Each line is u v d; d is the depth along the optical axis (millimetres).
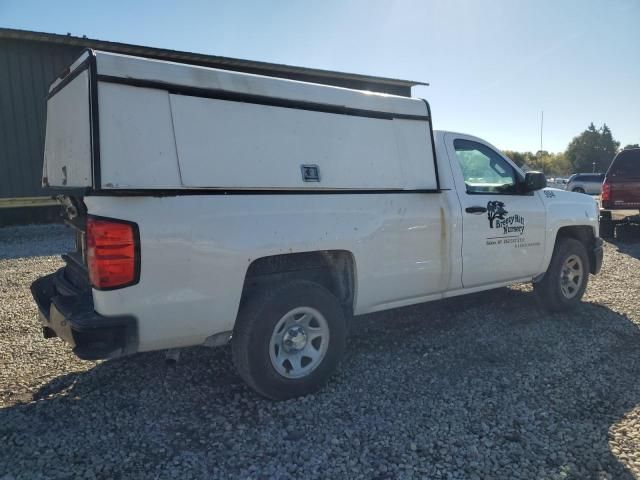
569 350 4691
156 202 3102
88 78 3049
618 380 4039
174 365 4320
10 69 14000
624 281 7551
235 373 4176
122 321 3053
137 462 2934
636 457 2973
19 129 14289
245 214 3418
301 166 3732
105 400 3715
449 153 4902
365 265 4066
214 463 2932
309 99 3832
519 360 4461
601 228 12492
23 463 2902
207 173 3309
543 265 5613
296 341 3721
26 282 7426
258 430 3299
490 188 5191
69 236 12148
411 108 4473
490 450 3061
